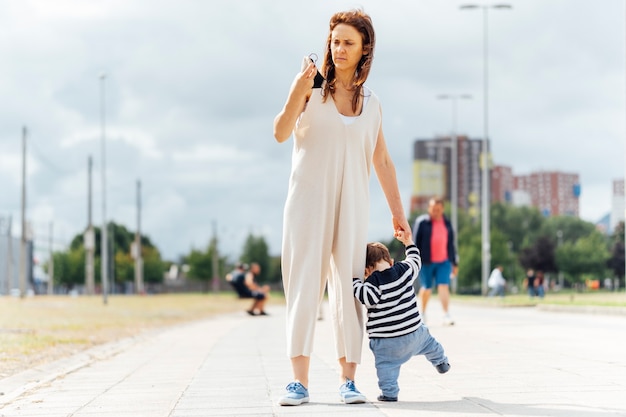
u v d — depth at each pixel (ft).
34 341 50.11
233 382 28.14
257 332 62.39
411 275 22.08
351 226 21.65
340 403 21.65
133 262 490.90
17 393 26.91
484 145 171.12
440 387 24.59
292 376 29.63
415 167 608.60
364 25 21.34
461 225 459.32
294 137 21.86
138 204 306.76
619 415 18.92
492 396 22.49
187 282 487.20
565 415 19.02
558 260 403.34
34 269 489.67
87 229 226.58
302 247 21.43
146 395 25.44
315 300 21.47
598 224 488.44
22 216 197.26
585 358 32.48
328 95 21.56
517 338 44.27
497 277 181.37
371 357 34.96
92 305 142.00
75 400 24.84
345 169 21.57
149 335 59.77
